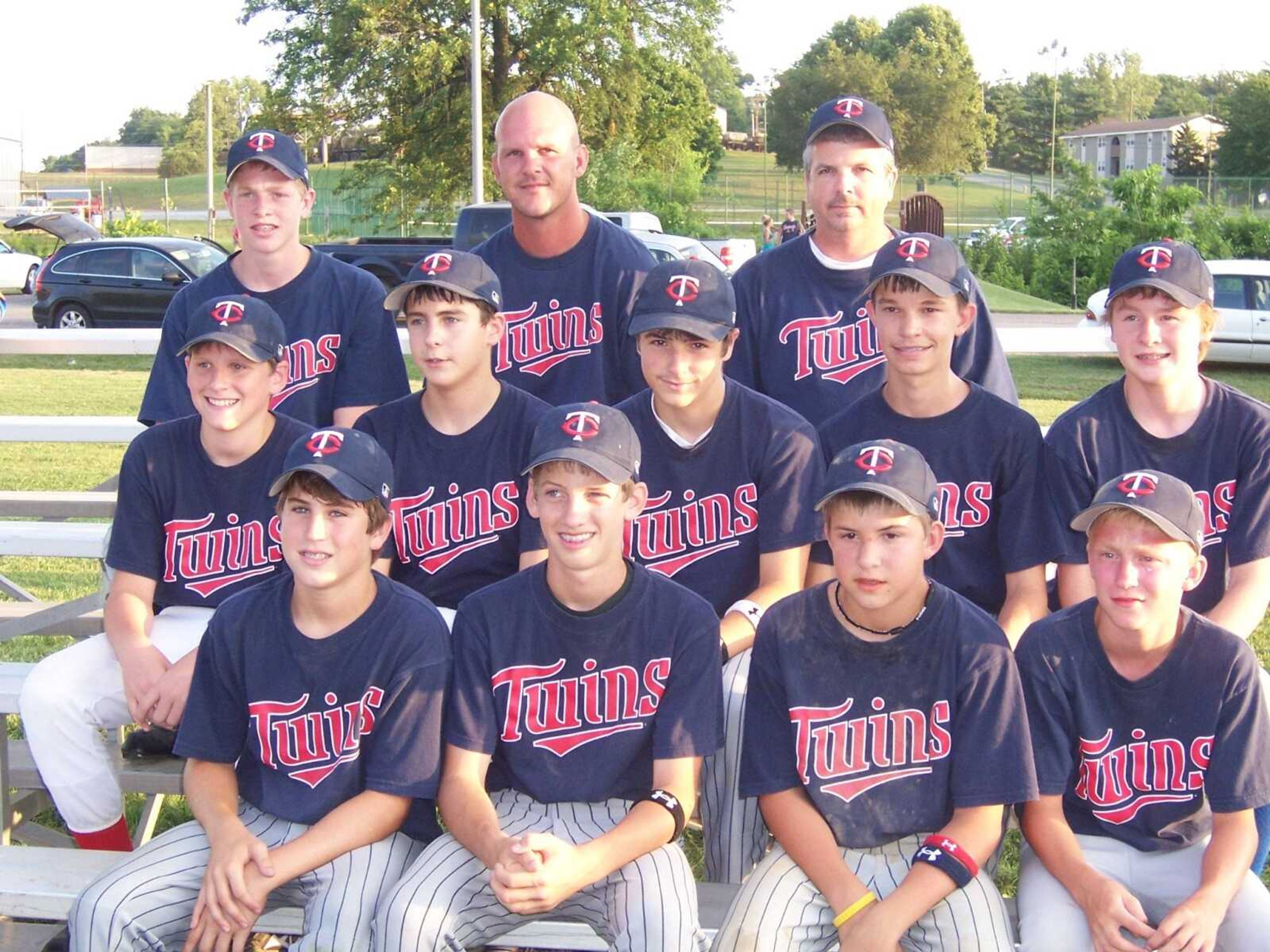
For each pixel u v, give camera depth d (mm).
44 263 18094
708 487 3479
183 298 4133
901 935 2629
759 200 50031
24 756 4148
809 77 59188
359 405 4141
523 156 4055
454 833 2844
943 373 3410
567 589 2918
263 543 3553
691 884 2799
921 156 57094
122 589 3531
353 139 34000
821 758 2857
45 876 3178
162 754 3527
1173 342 3311
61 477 8992
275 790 3031
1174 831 2855
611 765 2943
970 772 2777
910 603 2822
